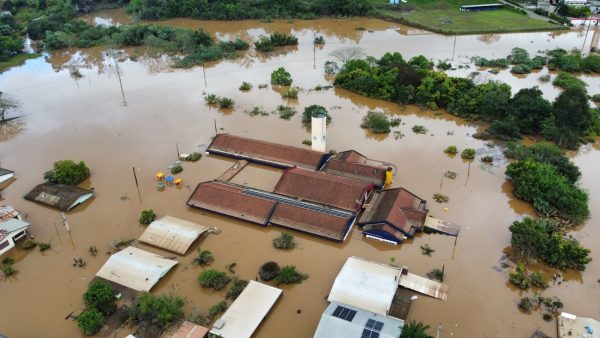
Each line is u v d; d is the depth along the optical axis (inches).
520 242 1702.8
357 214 1964.8
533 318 1502.2
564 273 1683.1
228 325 1434.5
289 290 1625.2
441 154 2464.3
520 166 2149.4
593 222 1942.7
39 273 1732.3
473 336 1440.7
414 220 1884.8
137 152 2546.8
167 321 1454.2
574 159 2443.4
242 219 1961.1
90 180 2299.5
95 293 1515.7
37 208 2101.4
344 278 1572.3
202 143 2620.6
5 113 3058.6
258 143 2440.9
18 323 1521.9
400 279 1611.7
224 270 1717.5
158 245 1817.2
